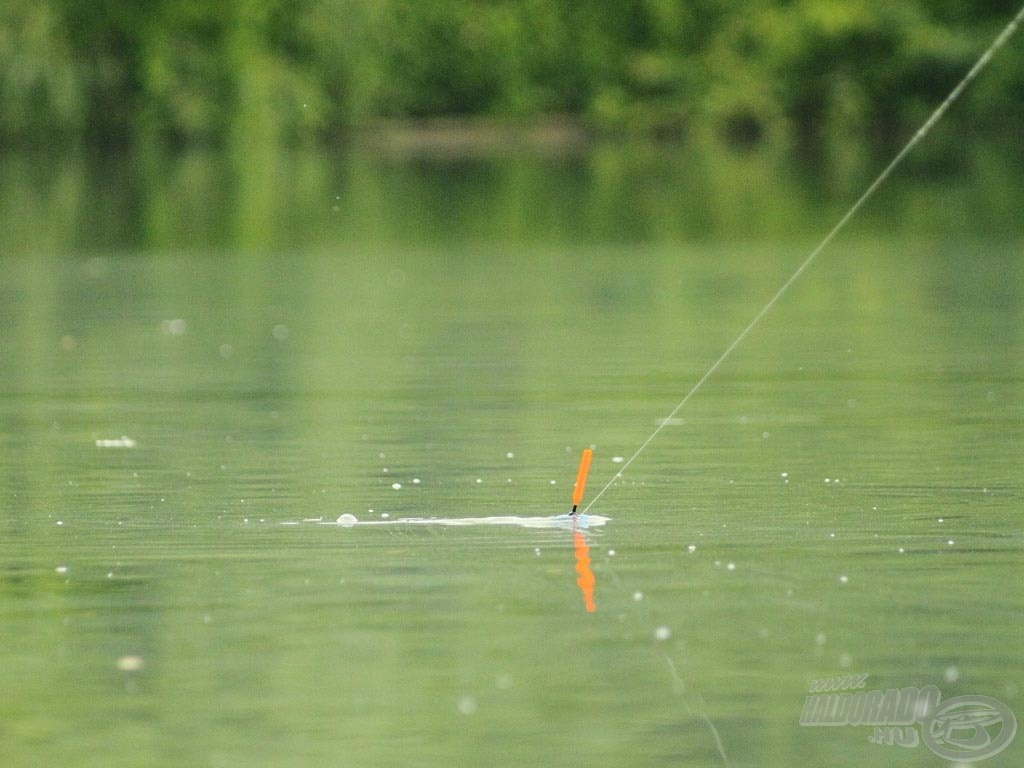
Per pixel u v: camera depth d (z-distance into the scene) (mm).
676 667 20984
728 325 55500
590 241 87500
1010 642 21688
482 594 24109
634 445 35594
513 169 148375
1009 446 34781
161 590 24484
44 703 20000
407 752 18609
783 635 22094
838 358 47875
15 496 31172
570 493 30922
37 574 25484
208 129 163500
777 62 198625
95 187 127062
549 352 49938
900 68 196500
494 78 197500
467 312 59812
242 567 25734
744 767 18250
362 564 25828
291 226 98000
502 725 19281
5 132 152125
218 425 38594
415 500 30406
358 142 188375
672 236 89500
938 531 27562
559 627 22562
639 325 55812
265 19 165375
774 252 80438
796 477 32031
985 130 196375
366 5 169750
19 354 50625
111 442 36625
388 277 72000
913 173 134375
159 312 60594
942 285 65688
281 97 164250
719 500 30109
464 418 39188
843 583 24469
